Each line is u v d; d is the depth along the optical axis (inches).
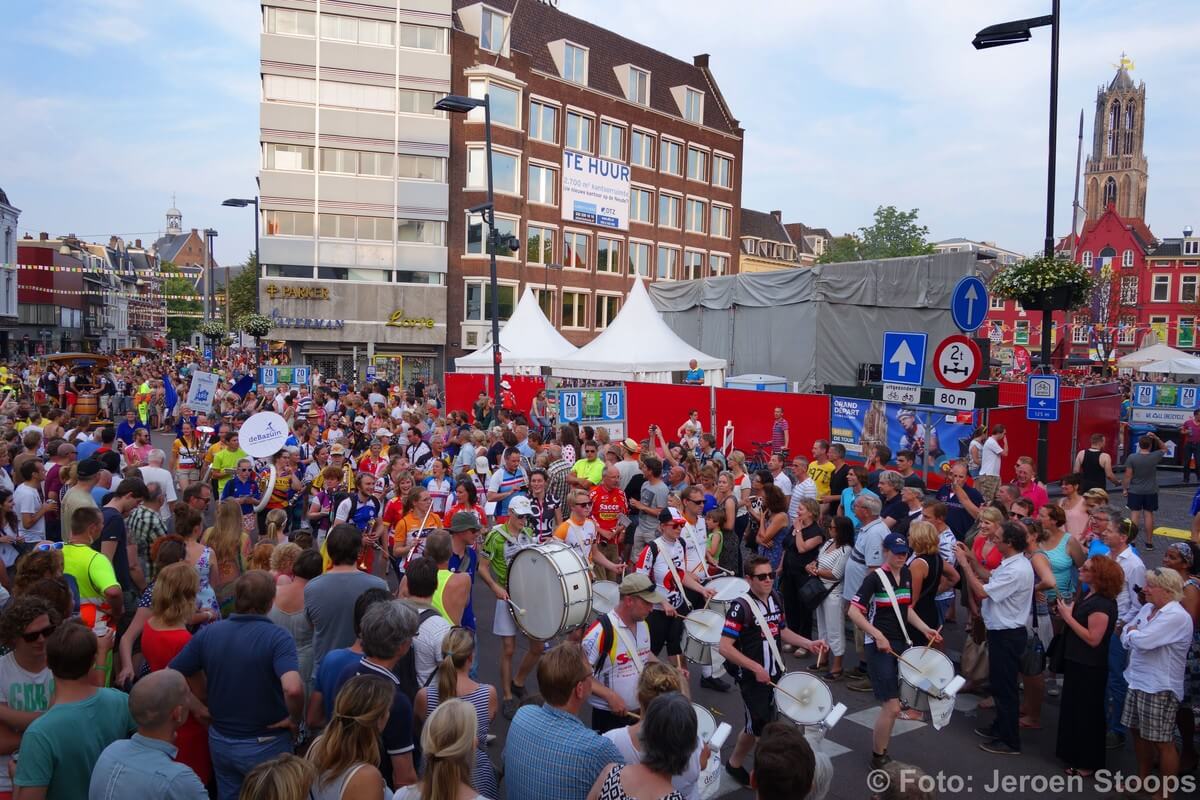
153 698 137.3
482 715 181.2
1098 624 239.3
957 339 407.8
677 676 167.2
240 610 177.6
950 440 593.9
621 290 1867.6
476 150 1617.9
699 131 2042.3
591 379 887.1
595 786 139.2
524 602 254.8
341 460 493.7
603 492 383.2
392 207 1600.6
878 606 243.6
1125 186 4136.3
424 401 960.9
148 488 300.0
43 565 215.2
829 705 212.1
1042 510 302.0
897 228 2903.5
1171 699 224.4
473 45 1627.7
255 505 438.3
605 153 1827.0
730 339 1104.2
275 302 1562.5
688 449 521.3
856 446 639.8
